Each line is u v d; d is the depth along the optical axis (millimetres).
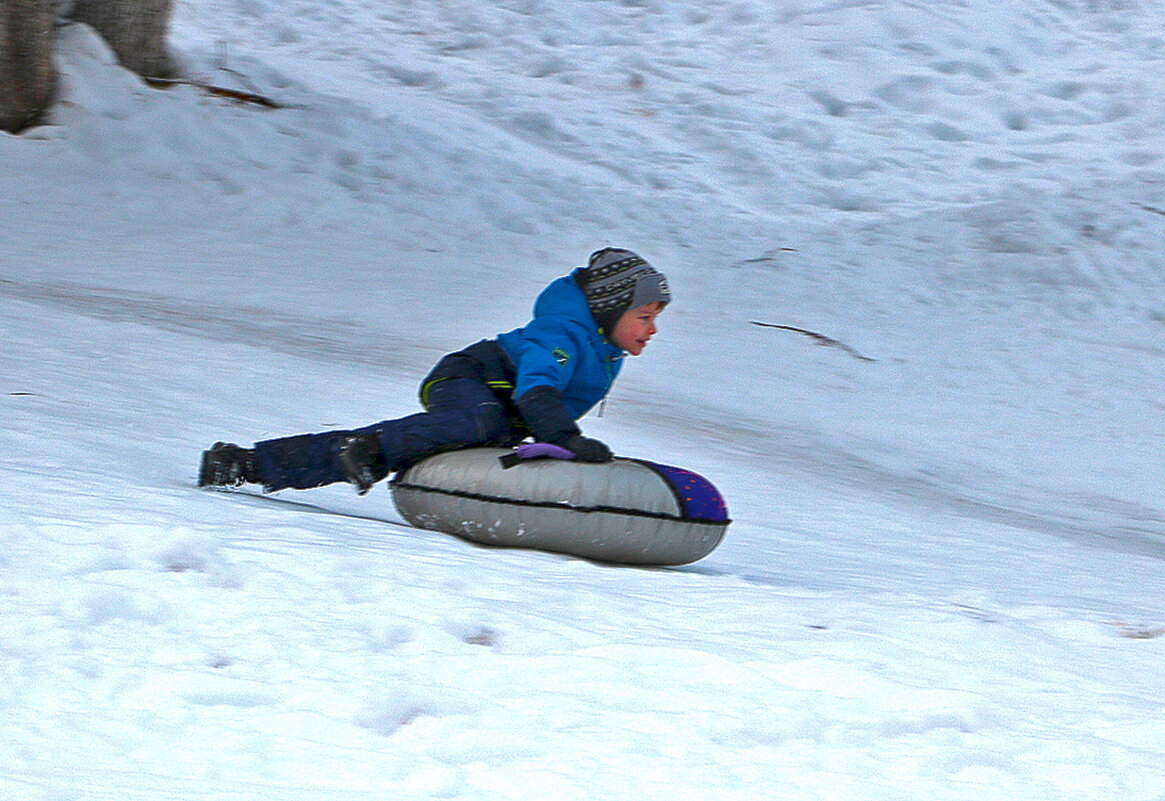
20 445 21172
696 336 58438
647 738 10969
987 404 54062
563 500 18234
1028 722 12320
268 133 80375
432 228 73875
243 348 40219
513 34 115000
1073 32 120875
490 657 12617
